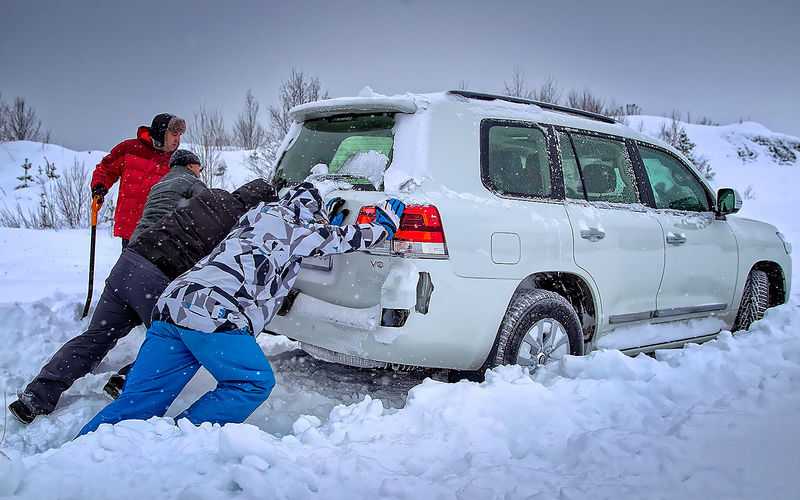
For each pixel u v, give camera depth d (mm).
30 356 4812
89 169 22141
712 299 5398
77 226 14422
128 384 3318
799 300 7316
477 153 4043
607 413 3299
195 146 15406
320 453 2811
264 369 3299
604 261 4512
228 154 17297
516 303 4090
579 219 4410
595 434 2932
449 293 3729
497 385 3459
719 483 2486
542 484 2561
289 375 4707
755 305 5781
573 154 4613
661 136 22891
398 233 3643
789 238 12812
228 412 3223
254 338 3322
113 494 2459
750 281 5828
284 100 17266
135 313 4043
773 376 3467
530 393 3402
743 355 3859
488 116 4191
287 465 2594
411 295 3572
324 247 3350
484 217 3896
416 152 3846
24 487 2432
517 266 4008
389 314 3623
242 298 3229
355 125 4227
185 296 3186
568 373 3898
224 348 3195
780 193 22344
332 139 4328
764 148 32344
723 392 3484
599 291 4488
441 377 4789
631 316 4750
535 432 3102
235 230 3389
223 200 3955
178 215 3934
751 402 3184
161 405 3330
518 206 4121
